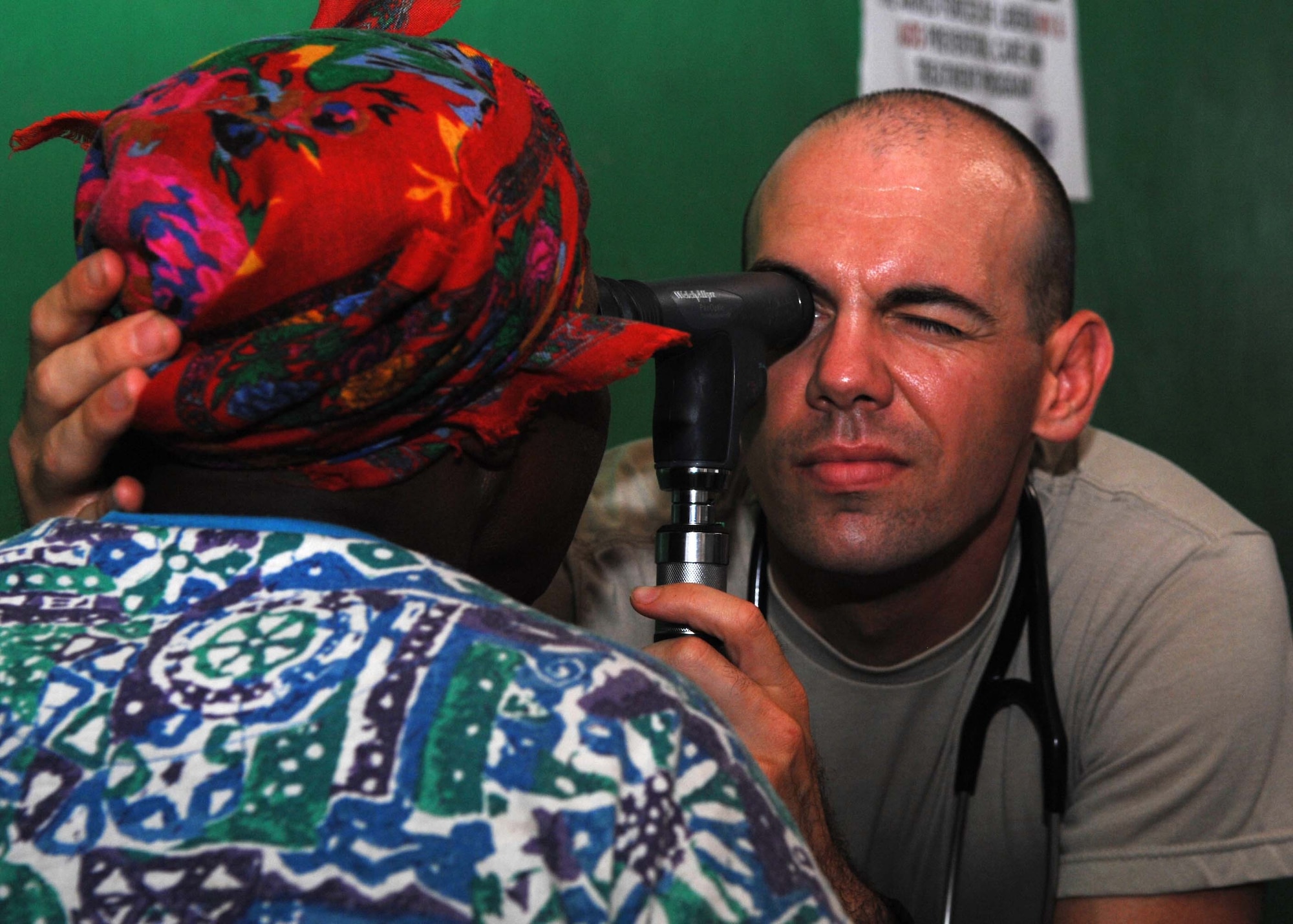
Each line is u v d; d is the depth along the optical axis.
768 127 1.99
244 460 0.47
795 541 0.98
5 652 0.42
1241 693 1.02
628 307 0.75
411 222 0.44
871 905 0.80
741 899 0.40
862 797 1.14
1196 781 1.01
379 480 0.49
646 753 0.40
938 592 1.04
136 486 0.50
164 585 0.44
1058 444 1.20
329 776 0.39
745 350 0.80
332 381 0.45
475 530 0.56
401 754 0.39
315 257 0.43
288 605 0.43
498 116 0.49
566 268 0.51
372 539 0.46
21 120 1.39
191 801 0.39
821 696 1.13
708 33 1.93
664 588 0.71
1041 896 1.09
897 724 1.11
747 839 0.41
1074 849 1.05
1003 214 0.96
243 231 0.44
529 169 0.50
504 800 0.38
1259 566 1.08
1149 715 1.04
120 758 0.40
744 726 0.66
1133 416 2.50
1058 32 2.38
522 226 0.48
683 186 1.91
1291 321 2.79
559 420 0.57
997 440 0.97
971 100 2.23
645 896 0.38
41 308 0.51
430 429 0.50
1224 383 2.65
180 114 0.45
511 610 0.44
